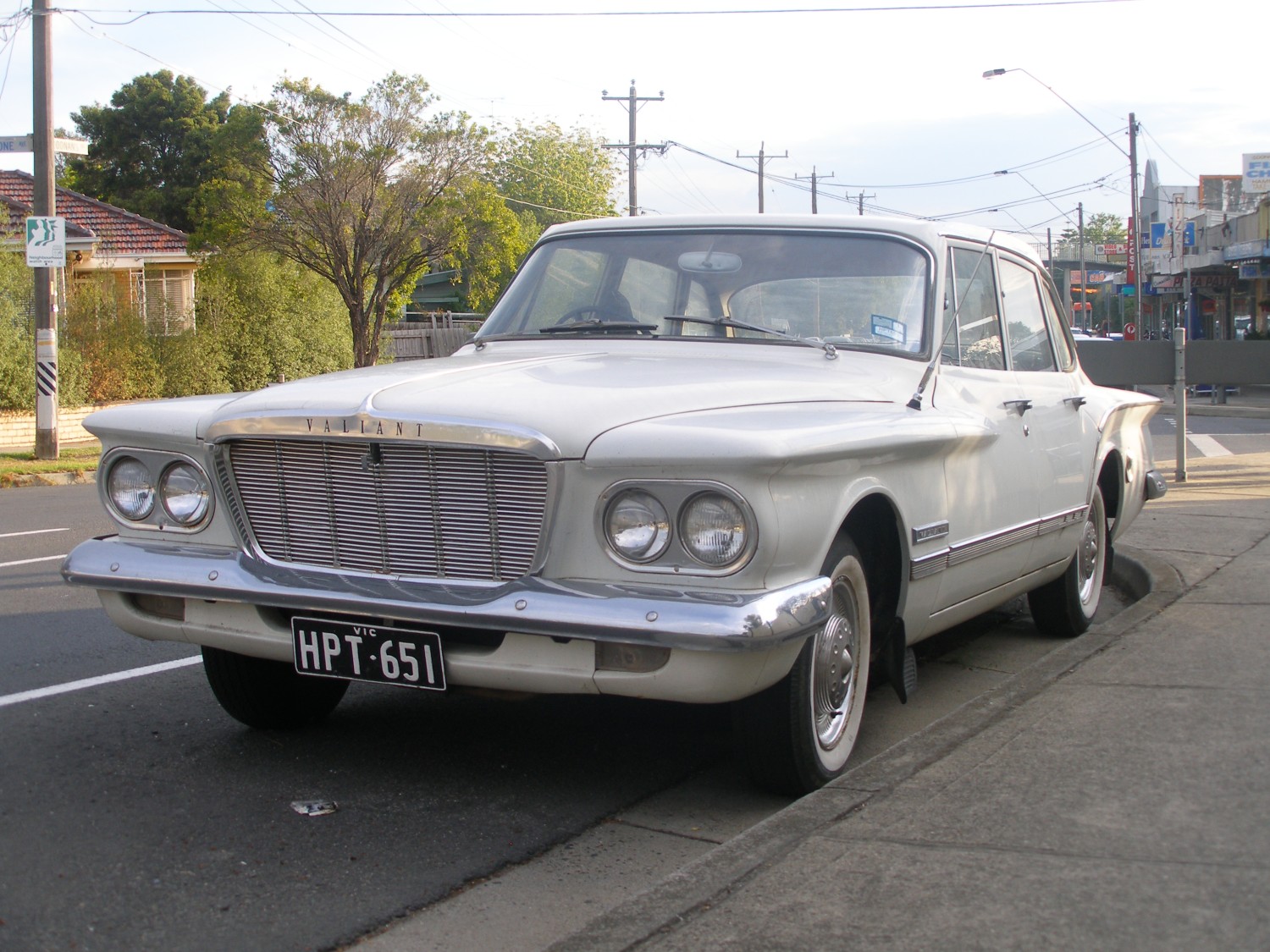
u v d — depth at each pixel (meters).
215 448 3.91
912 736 3.90
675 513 3.33
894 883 2.81
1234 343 12.09
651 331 4.73
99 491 4.22
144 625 4.12
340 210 31.52
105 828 3.69
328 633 3.76
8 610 6.91
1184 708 4.05
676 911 2.72
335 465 3.74
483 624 3.42
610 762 4.31
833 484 3.62
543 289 5.11
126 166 48.59
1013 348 5.42
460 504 3.56
